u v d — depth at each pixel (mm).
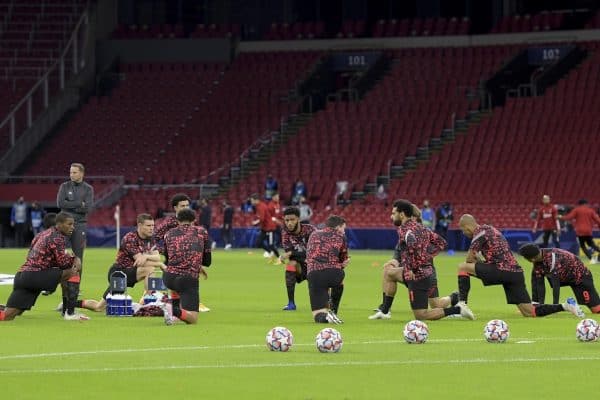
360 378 51250
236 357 58219
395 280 78750
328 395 46938
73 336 67938
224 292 106375
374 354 59375
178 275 74875
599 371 53500
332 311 79625
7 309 76625
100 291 106750
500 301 95438
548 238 172375
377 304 92875
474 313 83375
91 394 46969
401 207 76562
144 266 84250
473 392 47688
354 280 123562
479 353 59812
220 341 65500
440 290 109938
